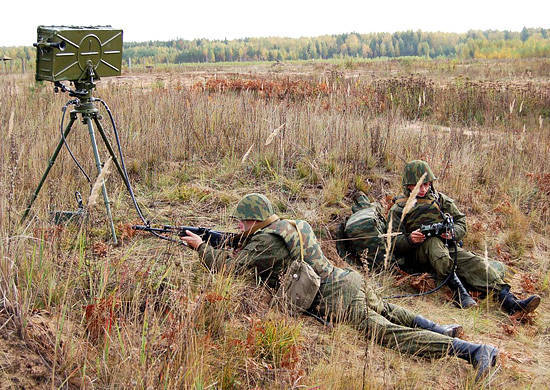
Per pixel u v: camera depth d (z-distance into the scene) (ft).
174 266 14.56
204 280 14.21
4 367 9.21
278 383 10.84
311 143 25.81
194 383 9.70
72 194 18.31
